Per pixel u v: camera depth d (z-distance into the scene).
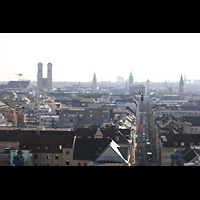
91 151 128.00
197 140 145.25
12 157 123.25
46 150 129.50
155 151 188.25
